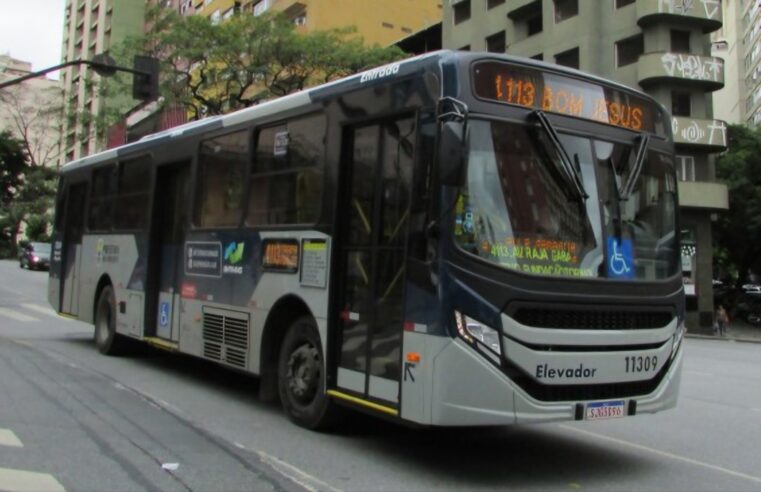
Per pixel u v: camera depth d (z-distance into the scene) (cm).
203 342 852
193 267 889
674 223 636
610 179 595
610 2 3462
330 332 638
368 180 618
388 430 694
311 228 673
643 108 640
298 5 4503
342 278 639
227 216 827
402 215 571
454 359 505
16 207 7112
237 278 791
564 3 3603
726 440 727
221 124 858
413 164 556
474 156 529
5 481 502
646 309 579
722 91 9781
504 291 512
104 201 1189
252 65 3012
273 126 763
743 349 2289
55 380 898
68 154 8144
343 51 3012
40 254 4466
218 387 899
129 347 1140
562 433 727
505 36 3862
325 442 643
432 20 4981
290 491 505
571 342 531
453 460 604
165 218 1002
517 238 533
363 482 532
